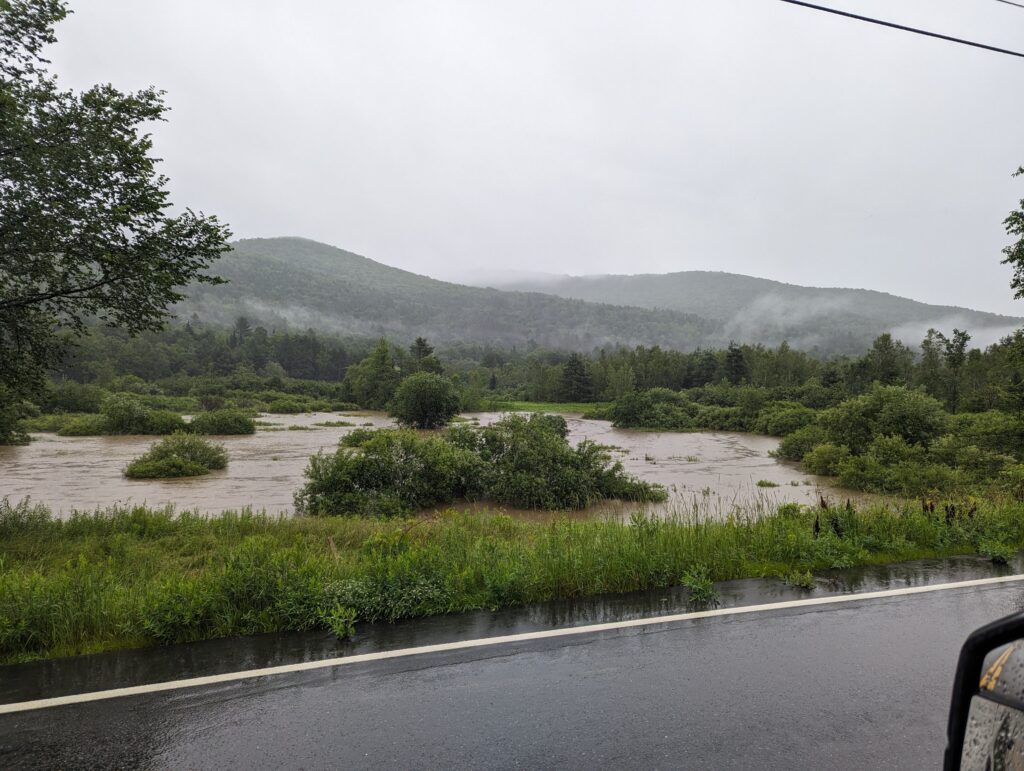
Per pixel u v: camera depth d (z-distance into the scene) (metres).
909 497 16.77
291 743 3.22
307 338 137.00
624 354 108.06
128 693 3.79
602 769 2.98
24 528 9.80
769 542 7.13
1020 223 13.98
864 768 2.99
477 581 5.91
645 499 16.41
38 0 8.15
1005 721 1.29
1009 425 20.05
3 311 8.78
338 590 5.30
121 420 36.84
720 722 3.44
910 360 65.31
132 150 8.48
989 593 5.79
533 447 16.14
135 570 7.35
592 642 4.61
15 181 7.86
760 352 93.75
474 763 3.03
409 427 45.03
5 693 3.80
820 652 4.43
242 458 25.61
